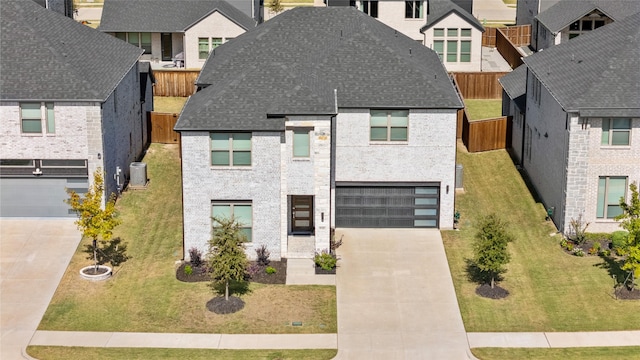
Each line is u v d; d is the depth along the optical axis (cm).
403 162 4375
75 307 3744
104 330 3581
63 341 3503
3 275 3966
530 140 4972
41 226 4397
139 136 5281
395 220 4459
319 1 9838
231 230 3709
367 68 4466
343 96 4325
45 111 4375
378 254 4191
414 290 3881
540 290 3869
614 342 3484
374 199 4441
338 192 4431
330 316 3681
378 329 3594
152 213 4572
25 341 3500
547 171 4575
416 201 4438
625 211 3962
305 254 4125
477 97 6456
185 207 4041
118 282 3934
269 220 4066
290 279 3953
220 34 6862
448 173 4384
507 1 10056
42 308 3734
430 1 7062
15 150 4409
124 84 4894
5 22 4672
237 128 3925
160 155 5297
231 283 3909
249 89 4100
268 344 3478
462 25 6750
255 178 4016
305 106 3953
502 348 3453
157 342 3494
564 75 4509
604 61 4394
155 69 6600
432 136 4344
